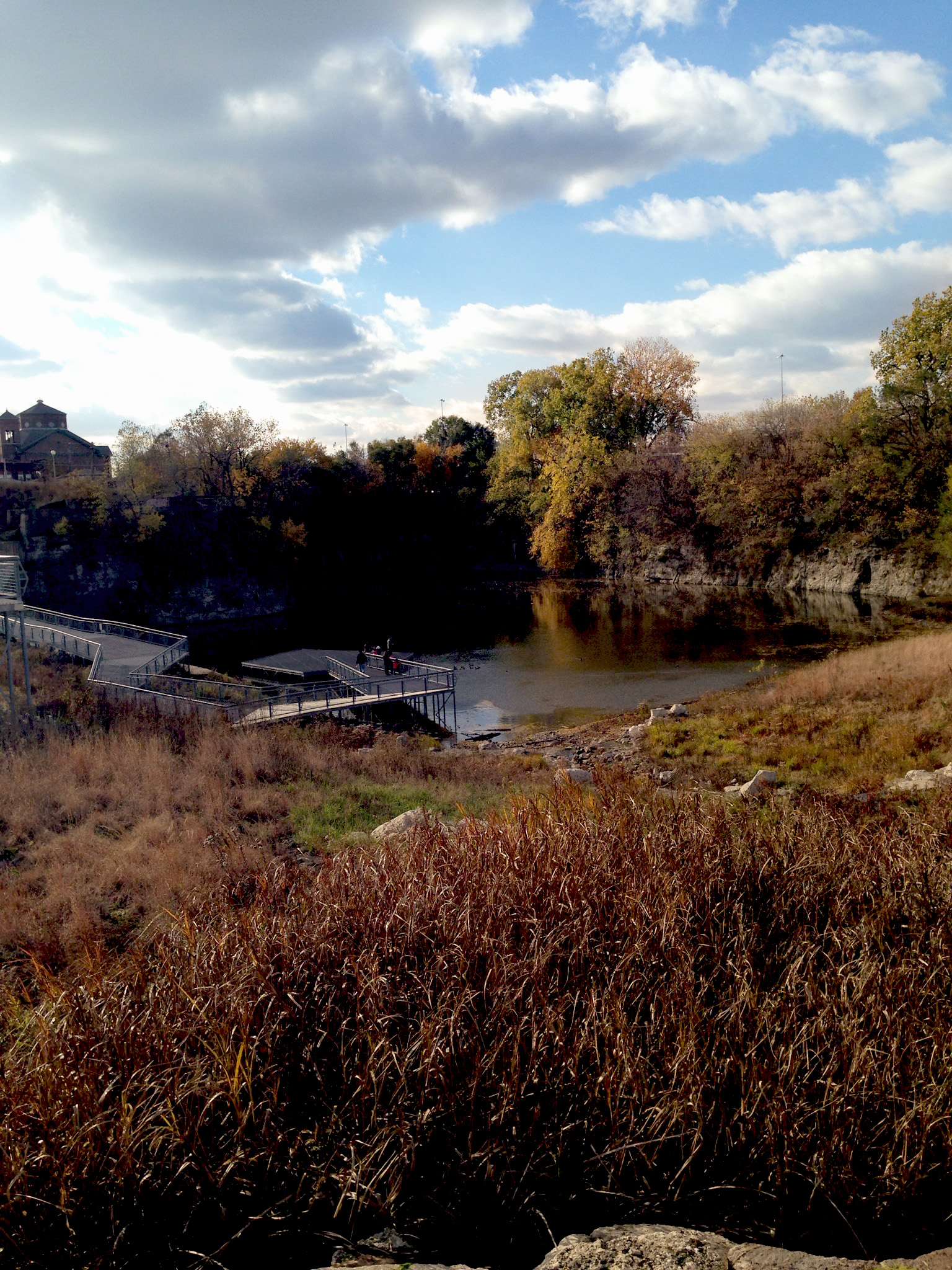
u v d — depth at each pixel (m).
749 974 4.18
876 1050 3.59
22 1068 3.96
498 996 4.02
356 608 64.69
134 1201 3.27
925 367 48.78
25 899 8.73
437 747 22.98
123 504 56.41
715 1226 3.29
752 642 38.53
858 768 14.97
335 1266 3.17
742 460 61.25
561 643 42.09
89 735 16.02
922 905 5.14
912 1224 3.22
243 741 16.42
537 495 74.81
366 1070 3.63
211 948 4.87
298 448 70.94
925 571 48.91
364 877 5.67
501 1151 3.37
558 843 6.15
